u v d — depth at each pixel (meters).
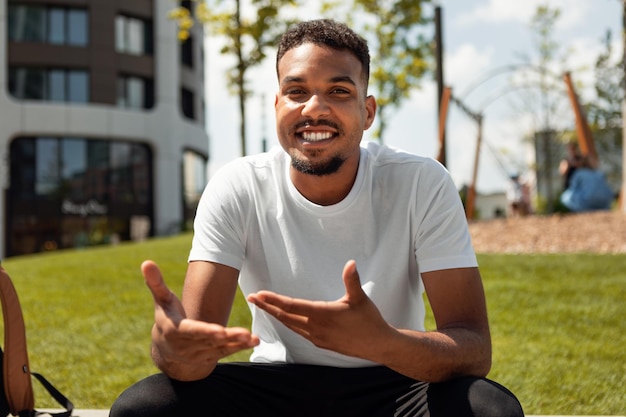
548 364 4.08
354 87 2.15
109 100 31.39
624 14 9.78
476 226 11.09
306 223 2.31
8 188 29.95
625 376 3.84
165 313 1.79
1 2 29.61
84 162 31.30
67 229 31.12
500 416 1.81
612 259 7.60
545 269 7.15
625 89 10.91
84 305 6.21
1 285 2.39
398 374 2.28
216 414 2.14
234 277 2.29
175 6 33.78
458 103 11.89
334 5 15.48
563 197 11.98
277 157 2.36
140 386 2.03
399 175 2.33
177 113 33.72
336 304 1.77
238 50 13.37
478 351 2.03
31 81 30.55
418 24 15.93
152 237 33.03
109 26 31.25
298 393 2.25
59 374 4.12
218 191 2.36
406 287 2.35
